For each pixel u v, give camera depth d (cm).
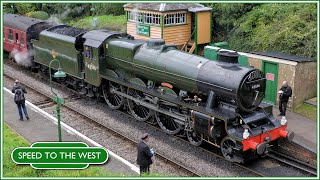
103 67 1773
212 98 1311
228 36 2353
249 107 1282
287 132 1288
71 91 2041
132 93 1650
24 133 1518
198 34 2341
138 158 1126
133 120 1655
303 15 1978
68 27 2138
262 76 1302
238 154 1250
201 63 1373
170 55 1476
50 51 2105
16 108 1789
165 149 1387
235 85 1236
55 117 1689
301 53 1897
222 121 1287
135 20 2442
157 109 1502
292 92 1628
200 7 2367
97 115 1716
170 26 2298
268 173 1228
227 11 2333
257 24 2203
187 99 1392
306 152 1298
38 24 2381
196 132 1352
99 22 3000
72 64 1930
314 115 1580
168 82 1482
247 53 1794
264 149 1214
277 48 1984
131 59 1609
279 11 2136
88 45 1792
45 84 2159
